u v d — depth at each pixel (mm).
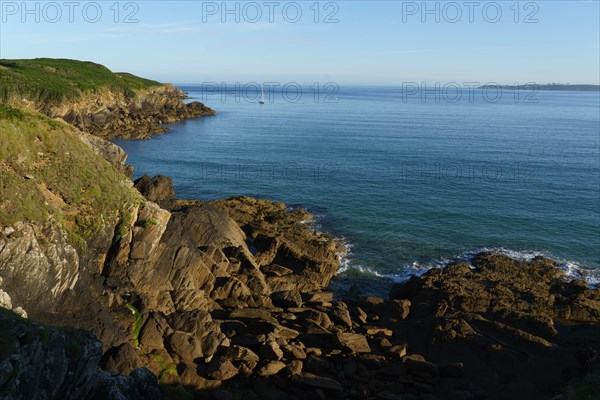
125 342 24953
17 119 29406
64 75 128750
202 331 27562
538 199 64125
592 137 130500
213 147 105062
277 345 27344
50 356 16406
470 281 38594
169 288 31781
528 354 28562
